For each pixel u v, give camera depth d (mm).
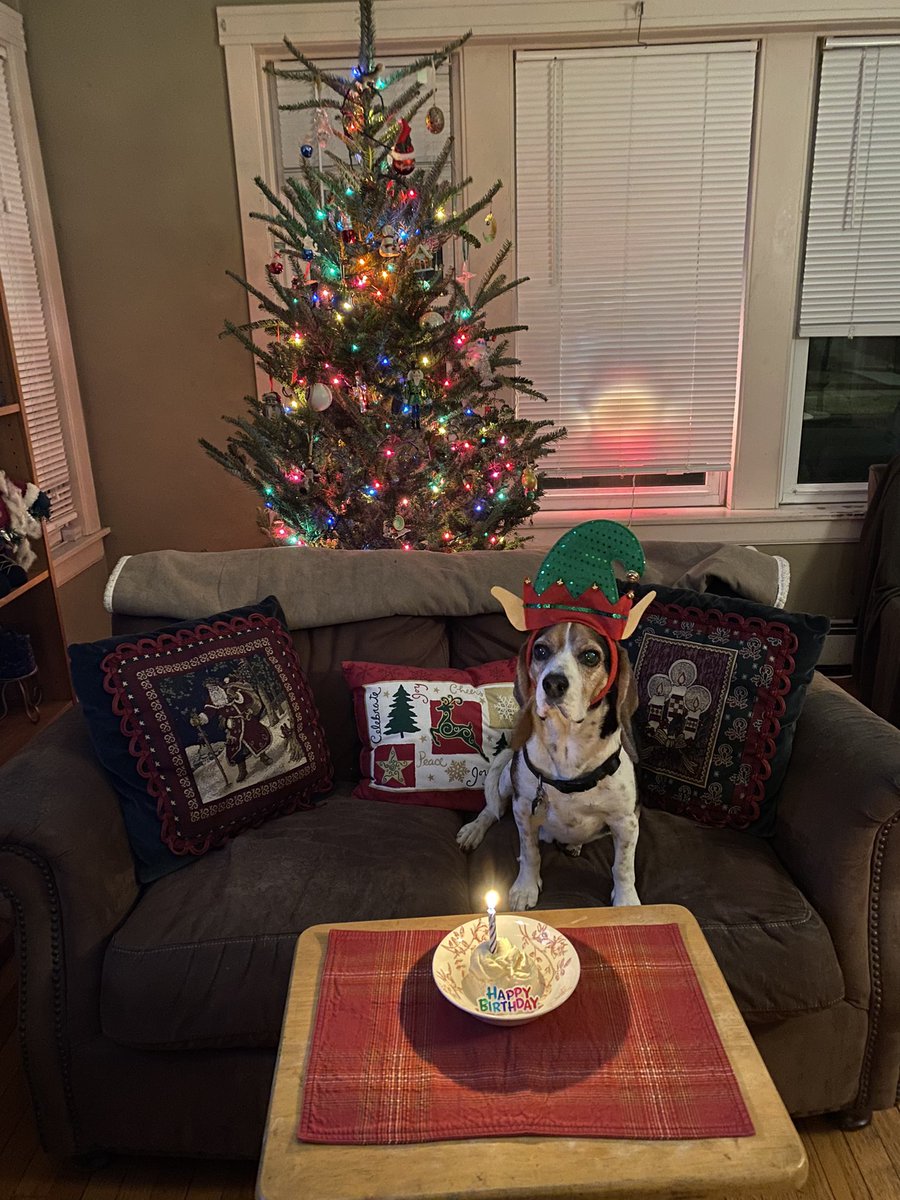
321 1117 1075
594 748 1554
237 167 3191
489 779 1887
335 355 2574
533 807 1639
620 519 3562
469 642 2191
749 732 1790
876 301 3352
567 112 3193
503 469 2787
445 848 1786
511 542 3014
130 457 3486
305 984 1292
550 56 3133
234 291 3324
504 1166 1013
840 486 3600
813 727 1772
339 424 2719
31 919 1532
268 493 2738
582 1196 997
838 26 3047
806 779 1707
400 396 2568
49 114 3152
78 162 3197
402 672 2049
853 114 3170
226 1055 1553
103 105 3145
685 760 1839
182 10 3053
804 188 3256
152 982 1499
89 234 3266
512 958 1232
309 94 3197
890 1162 1629
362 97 2453
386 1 3031
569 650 1506
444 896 1624
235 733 1818
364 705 1995
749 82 3148
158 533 3574
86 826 1582
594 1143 1036
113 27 3072
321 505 2740
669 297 3391
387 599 2150
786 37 3078
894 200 3250
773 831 1776
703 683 1845
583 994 1248
